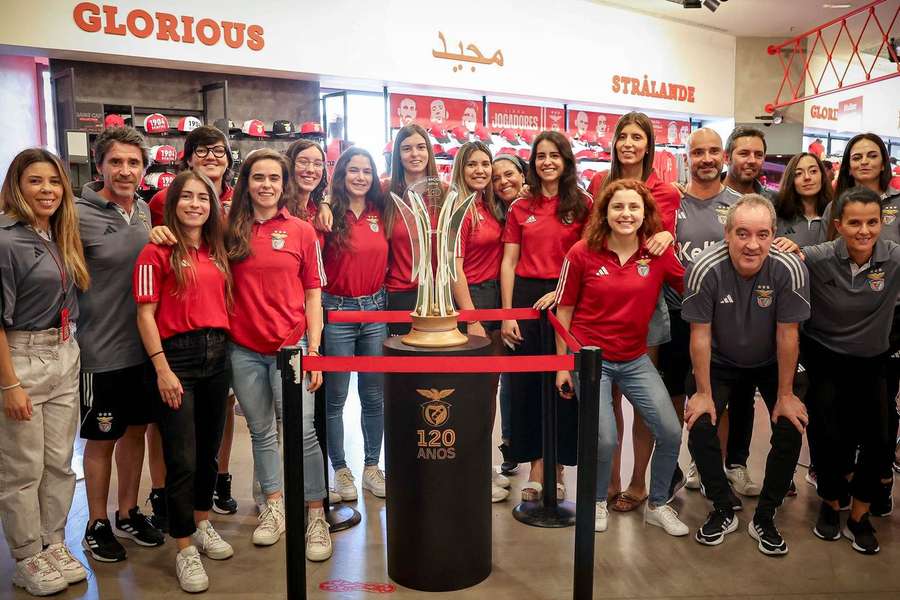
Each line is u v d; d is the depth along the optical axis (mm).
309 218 3197
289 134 6746
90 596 2416
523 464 3799
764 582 2482
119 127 2633
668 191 3061
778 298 2646
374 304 3160
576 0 8602
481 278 3375
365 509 3172
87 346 2590
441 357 2115
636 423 3121
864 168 3141
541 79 8391
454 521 2383
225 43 6207
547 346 2904
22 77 7219
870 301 2631
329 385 3193
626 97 9211
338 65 6844
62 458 2498
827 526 2846
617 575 2533
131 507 2869
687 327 3162
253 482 3229
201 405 2617
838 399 2777
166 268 2463
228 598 2398
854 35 10484
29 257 2311
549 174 3039
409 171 3123
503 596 2385
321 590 2434
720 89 10344
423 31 7367
